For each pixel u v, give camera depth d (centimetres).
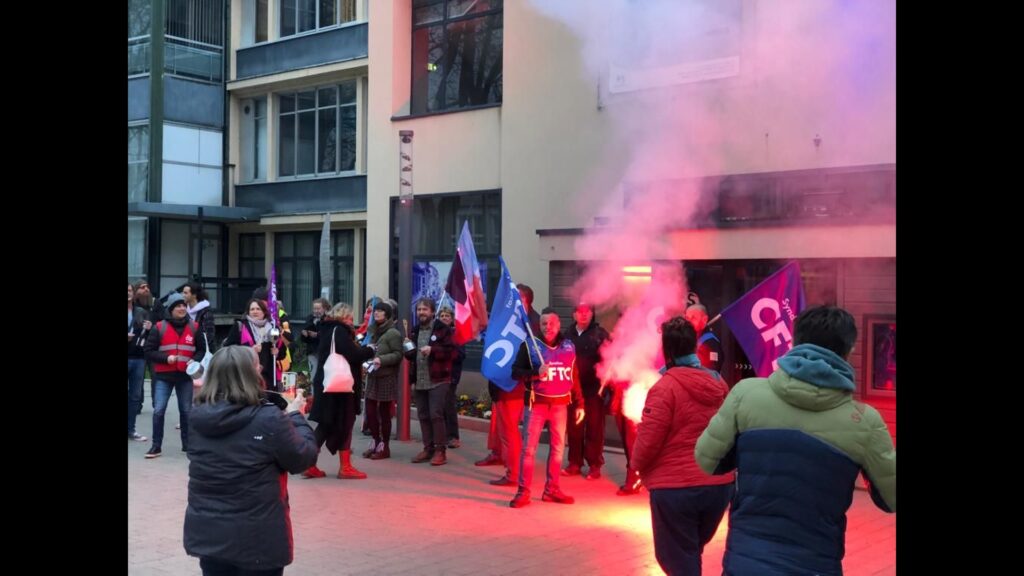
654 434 413
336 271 1997
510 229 1224
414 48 1430
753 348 697
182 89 2053
